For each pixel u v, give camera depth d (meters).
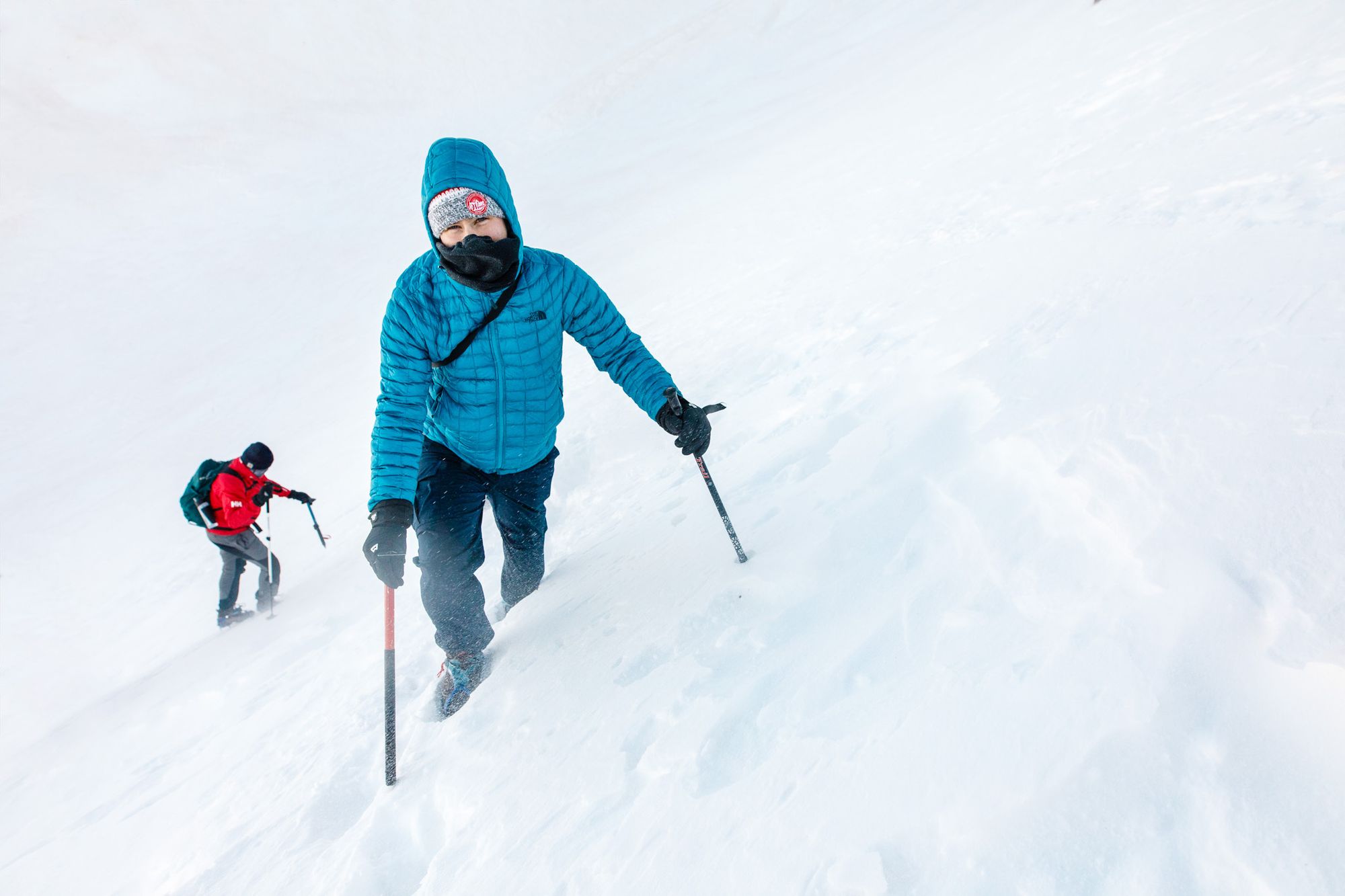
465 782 2.14
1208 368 1.94
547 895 1.59
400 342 2.53
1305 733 1.13
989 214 5.13
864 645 1.77
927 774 1.36
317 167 44.12
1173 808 1.13
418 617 3.99
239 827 2.52
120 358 20.89
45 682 7.27
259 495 6.54
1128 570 1.53
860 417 3.02
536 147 36.56
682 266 10.56
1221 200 3.21
